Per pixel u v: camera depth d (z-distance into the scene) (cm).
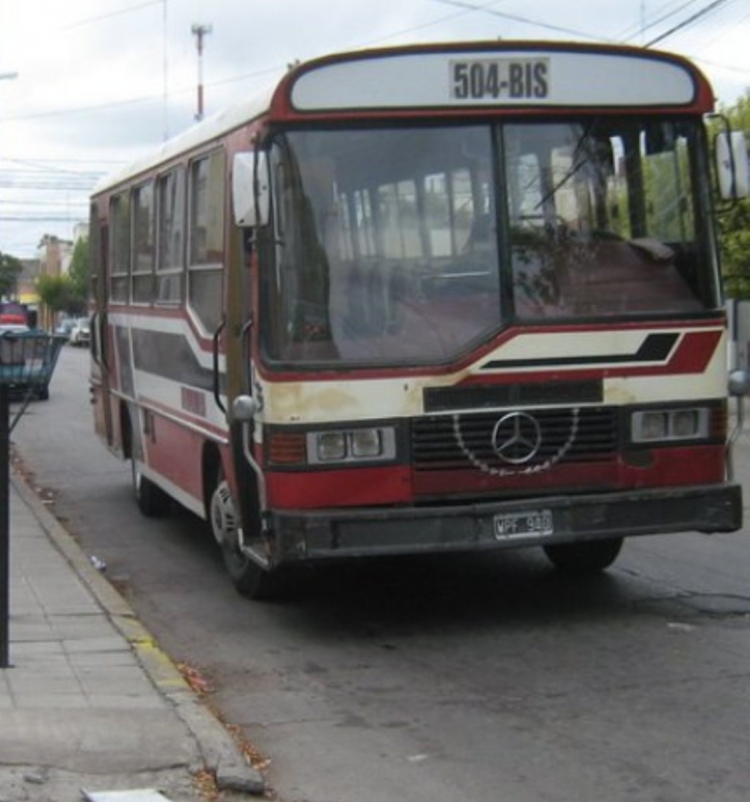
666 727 670
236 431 888
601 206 855
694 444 860
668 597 953
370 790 593
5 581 725
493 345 819
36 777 572
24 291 12062
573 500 827
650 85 866
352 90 821
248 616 930
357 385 808
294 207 816
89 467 1808
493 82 840
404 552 803
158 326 1154
